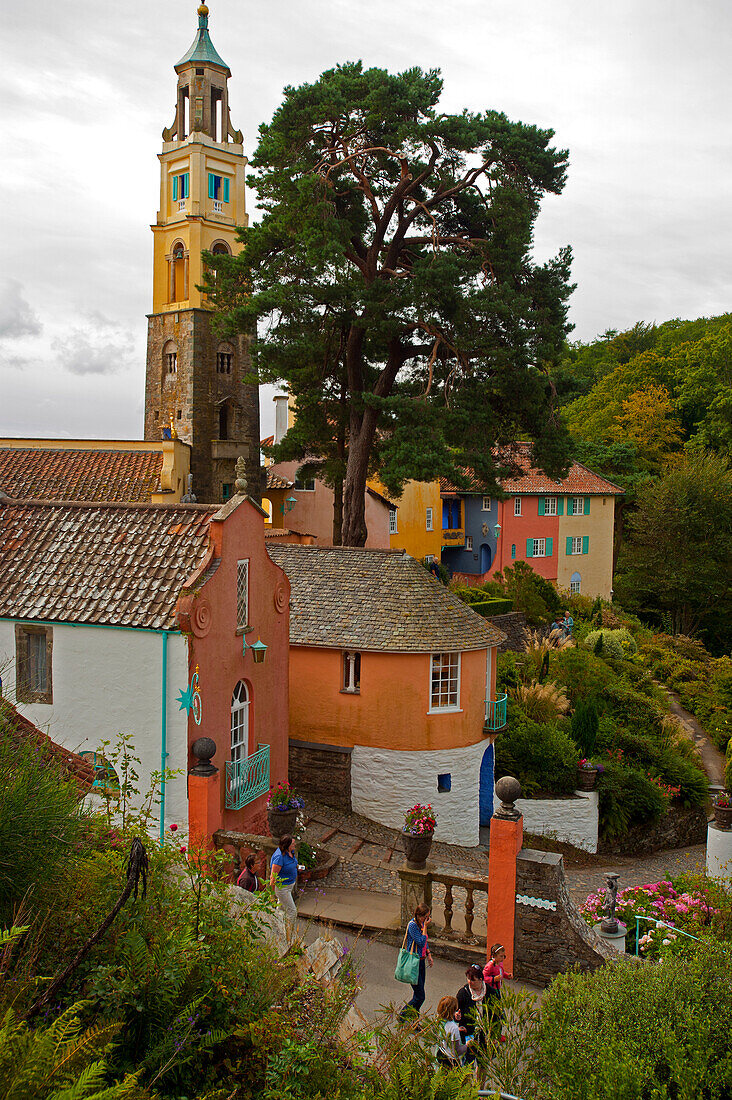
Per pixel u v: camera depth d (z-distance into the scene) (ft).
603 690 103.09
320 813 70.54
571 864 77.87
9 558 56.44
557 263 104.94
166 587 51.78
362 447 114.42
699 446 219.41
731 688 128.06
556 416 109.09
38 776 21.72
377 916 49.08
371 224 118.32
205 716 51.08
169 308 168.76
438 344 107.04
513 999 26.58
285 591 62.39
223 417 171.73
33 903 19.34
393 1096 19.22
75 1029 15.60
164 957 20.08
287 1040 19.65
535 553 185.16
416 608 74.54
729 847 61.98
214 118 175.94
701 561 177.06
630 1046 22.79
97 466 116.06
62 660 52.13
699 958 26.50
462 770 75.00
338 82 101.35
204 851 29.01
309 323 107.55
